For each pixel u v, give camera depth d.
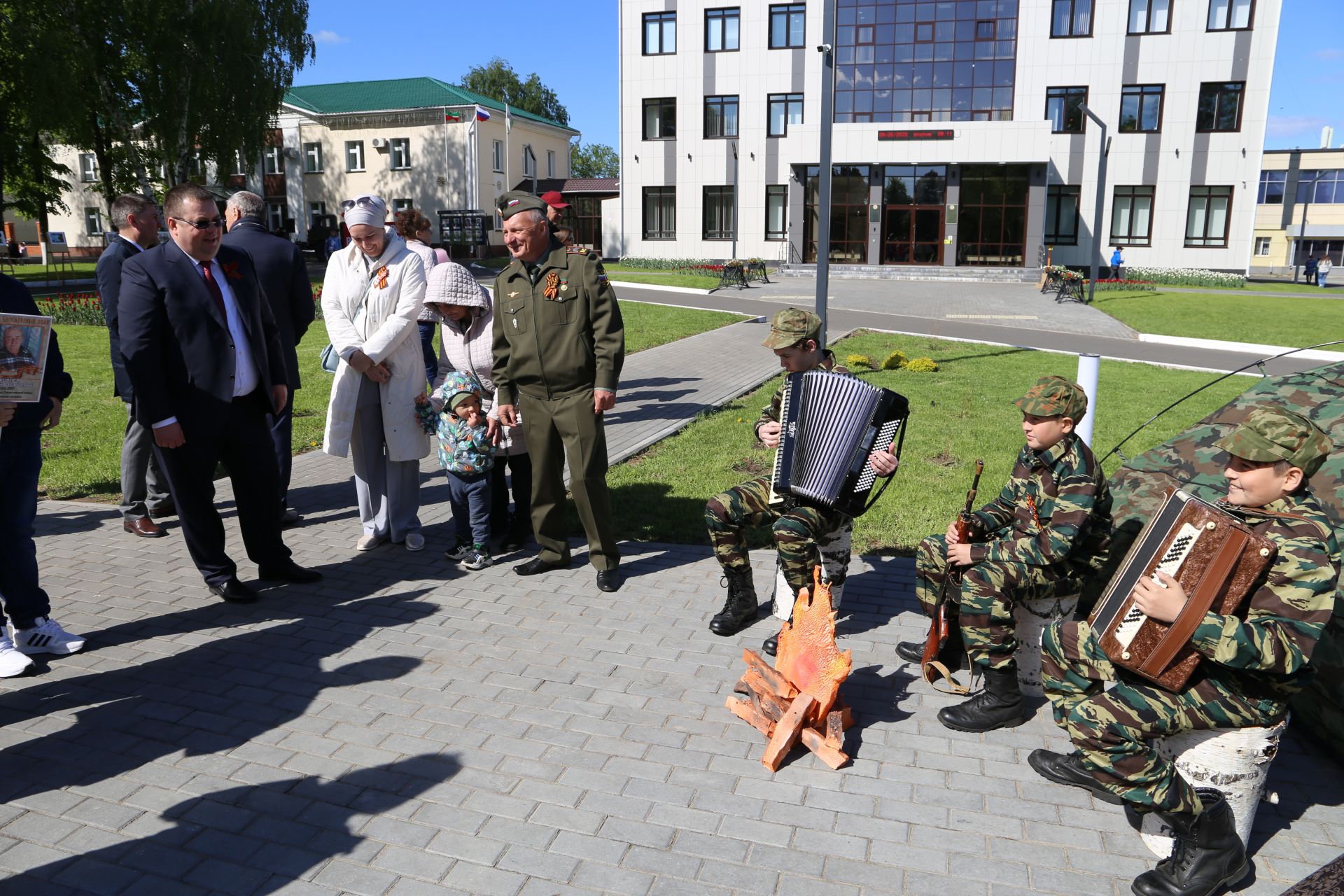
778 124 40.72
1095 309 25.06
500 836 3.14
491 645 4.61
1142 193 38.22
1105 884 2.92
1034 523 3.85
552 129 54.69
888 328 19.91
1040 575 3.80
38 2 29.27
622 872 2.96
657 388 12.08
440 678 4.26
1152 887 2.84
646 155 42.62
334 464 8.44
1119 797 2.89
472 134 47.44
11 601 4.40
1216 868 2.82
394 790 3.40
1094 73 37.44
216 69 31.69
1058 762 3.51
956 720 3.88
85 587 5.36
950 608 4.35
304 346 16.03
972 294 30.33
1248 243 37.75
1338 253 64.38
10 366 3.93
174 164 32.88
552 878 2.93
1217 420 4.70
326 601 5.17
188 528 5.00
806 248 40.91
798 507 4.45
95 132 33.31
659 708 4.00
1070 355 15.68
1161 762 2.78
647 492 7.27
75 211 54.97
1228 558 2.58
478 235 46.69
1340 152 62.16
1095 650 3.15
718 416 10.20
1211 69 36.53
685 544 6.21
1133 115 37.66
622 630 4.79
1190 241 38.34
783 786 3.45
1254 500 2.74
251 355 5.02
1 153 31.42
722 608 5.09
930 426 9.66
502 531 6.38
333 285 5.65
